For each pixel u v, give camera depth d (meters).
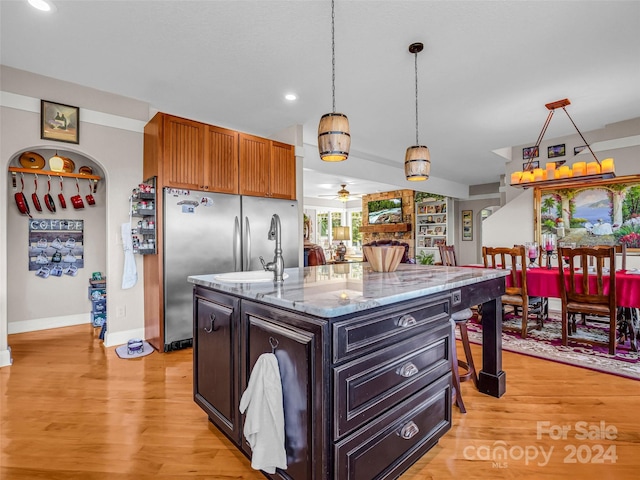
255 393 1.29
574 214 4.73
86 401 2.18
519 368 2.69
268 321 1.37
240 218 3.57
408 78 3.12
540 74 3.05
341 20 2.27
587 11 2.19
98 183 4.27
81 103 3.21
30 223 3.87
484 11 2.19
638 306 2.89
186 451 1.66
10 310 3.75
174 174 3.18
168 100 3.55
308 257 5.90
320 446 1.13
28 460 1.58
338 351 1.13
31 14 2.17
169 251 3.12
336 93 3.42
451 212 9.10
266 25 2.31
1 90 2.81
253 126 4.38
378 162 6.54
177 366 2.78
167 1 2.07
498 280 2.20
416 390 1.45
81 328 3.97
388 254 2.18
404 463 1.38
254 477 1.47
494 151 5.64
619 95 3.50
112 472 1.51
